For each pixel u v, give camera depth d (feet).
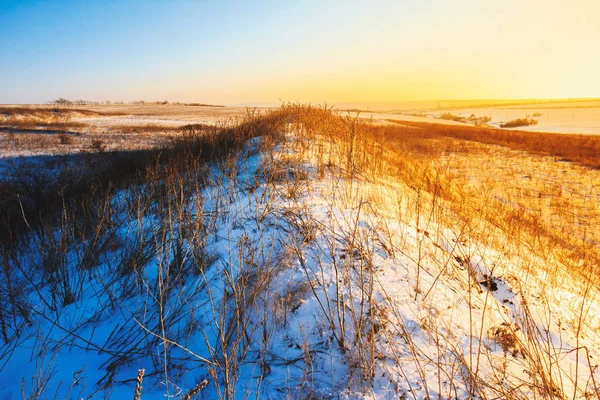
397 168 24.22
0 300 9.95
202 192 17.33
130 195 17.99
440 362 7.11
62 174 23.20
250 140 27.78
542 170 47.11
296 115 37.29
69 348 8.30
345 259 10.13
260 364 7.24
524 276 11.53
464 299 9.36
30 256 13.34
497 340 8.04
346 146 23.75
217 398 6.59
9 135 76.95
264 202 14.61
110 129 102.94
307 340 7.61
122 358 7.66
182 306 8.92
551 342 8.50
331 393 6.54
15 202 17.62
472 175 41.39
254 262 10.01
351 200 15.31
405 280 9.66
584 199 30.99
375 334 7.66
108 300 10.02
